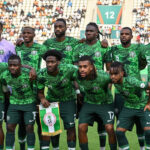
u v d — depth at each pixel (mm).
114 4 31719
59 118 5266
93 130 8133
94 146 6695
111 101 5312
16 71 5121
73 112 5430
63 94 5391
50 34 31172
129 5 31531
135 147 6582
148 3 31594
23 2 33969
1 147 5430
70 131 5348
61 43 6191
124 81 4965
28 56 6148
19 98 5363
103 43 5941
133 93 5000
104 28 29797
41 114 5316
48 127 5301
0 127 5484
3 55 6336
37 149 6480
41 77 5223
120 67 4910
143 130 5613
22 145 5906
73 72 5188
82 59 4898
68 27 31266
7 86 5516
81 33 27484
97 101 5238
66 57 6176
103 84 5039
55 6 33219
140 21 30484
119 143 5062
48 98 5555
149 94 4930
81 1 33000
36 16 32812
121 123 5121
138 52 5918
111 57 6012
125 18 30734
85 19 31812
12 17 32969
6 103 5715
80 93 5547
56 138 5668
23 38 6141
